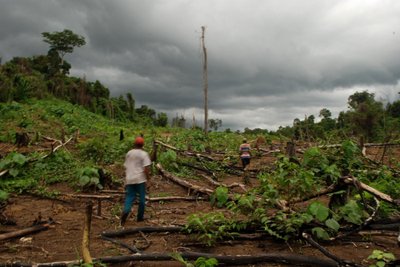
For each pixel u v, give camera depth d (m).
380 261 4.47
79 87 56.53
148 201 8.58
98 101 56.19
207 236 5.57
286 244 5.49
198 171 12.59
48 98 46.72
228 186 10.06
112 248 5.54
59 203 8.41
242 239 5.71
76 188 9.54
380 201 6.21
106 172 9.87
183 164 12.70
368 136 24.75
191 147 17.27
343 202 6.18
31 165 11.20
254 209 6.11
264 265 4.82
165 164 11.95
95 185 9.23
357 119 26.00
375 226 5.73
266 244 5.54
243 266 4.83
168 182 10.55
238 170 13.37
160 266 4.85
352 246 5.40
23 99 36.66
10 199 8.55
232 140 22.31
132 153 7.00
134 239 5.92
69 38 67.62
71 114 29.11
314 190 6.57
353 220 5.50
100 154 12.91
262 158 16.44
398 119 29.23
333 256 4.74
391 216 6.13
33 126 20.64
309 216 5.31
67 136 18.59
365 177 8.59
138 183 6.82
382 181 8.37
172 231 6.14
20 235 6.10
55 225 6.78
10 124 20.67
